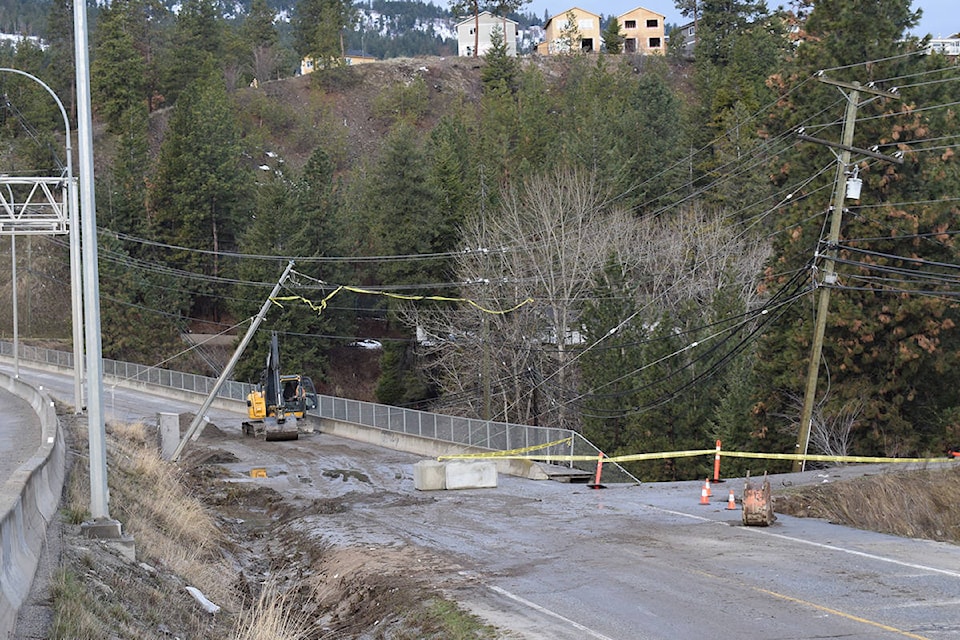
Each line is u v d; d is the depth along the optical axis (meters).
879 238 42.56
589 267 60.62
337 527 25.34
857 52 45.56
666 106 91.00
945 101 45.88
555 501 28.92
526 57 169.25
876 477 28.81
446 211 80.94
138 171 98.50
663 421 51.41
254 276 80.25
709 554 19.23
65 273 105.94
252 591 19.64
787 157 49.44
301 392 54.56
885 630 13.21
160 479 27.34
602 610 15.10
